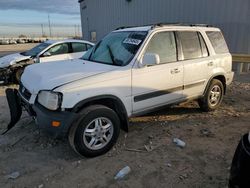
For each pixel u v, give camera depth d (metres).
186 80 4.54
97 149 3.53
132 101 3.85
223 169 3.23
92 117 3.37
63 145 3.93
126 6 15.84
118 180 3.03
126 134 4.29
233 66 10.45
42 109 3.31
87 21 22.52
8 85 8.56
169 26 4.41
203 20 11.06
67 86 3.24
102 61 4.19
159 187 2.90
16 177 3.10
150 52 4.02
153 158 3.52
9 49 30.22
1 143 3.99
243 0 9.70
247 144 2.22
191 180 3.02
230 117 5.09
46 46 8.62
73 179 3.07
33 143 3.99
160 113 5.30
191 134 4.29
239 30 10.06
